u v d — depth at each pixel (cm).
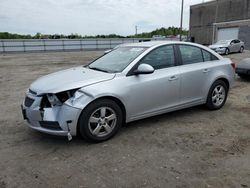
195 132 402
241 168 296
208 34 3678
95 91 349
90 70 422
